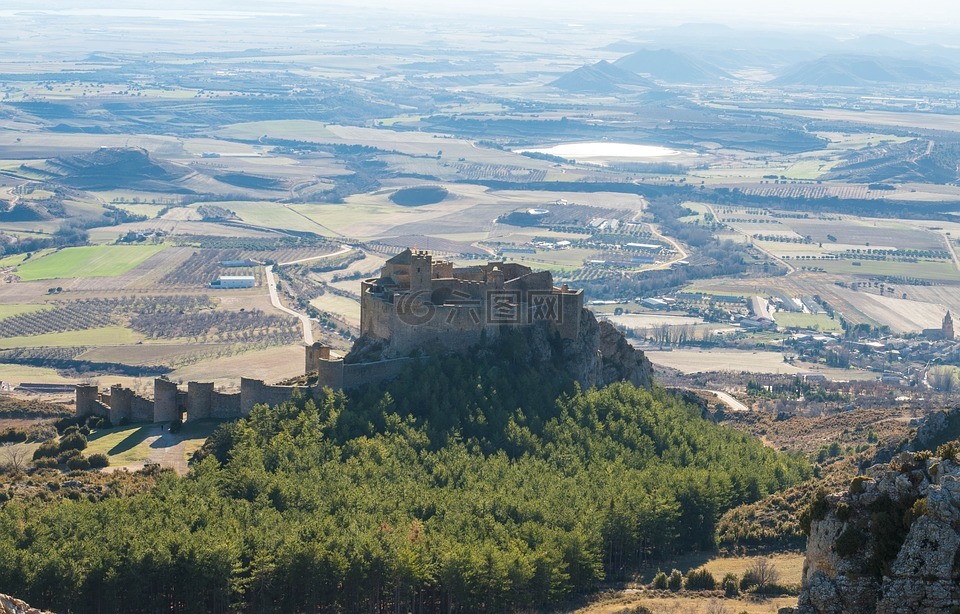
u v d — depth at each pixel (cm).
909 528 17125
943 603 16562
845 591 17225
